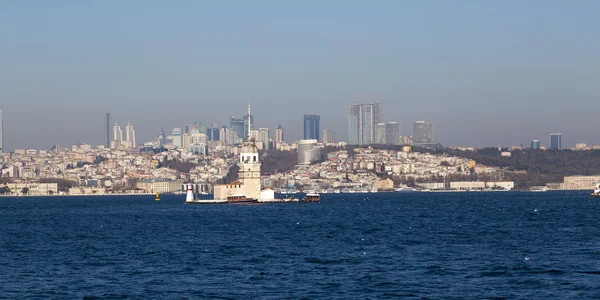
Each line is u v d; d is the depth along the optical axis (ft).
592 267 444.55
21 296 377.71
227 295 375.66
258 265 474.08
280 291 384.06
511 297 363.56
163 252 553.64
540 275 420.36
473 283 400.47
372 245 589.32
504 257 498.28
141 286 402.52
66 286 404.57
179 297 372.17
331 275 430.20
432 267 455.22
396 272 437.99
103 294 381.40
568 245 565.94
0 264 495.82
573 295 366.02
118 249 583.17
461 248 559.38
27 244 643.04
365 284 399.85
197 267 468.34
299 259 500.74
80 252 566.36
